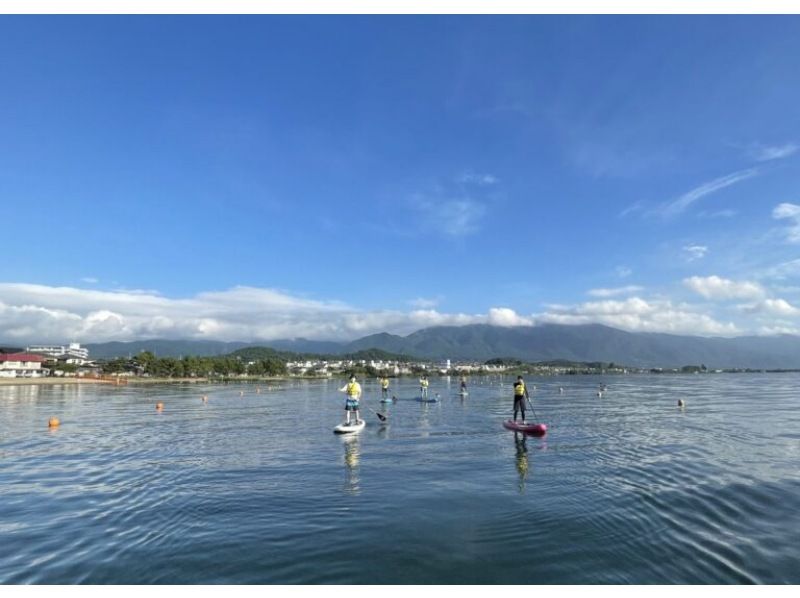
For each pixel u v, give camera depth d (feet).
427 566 29.22
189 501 44.11
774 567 28.60
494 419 112.06
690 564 29.12
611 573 28.04
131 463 63.10
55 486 51.13
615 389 297.53
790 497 42.63
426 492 45.65
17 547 33.47
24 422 116.88
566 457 62.44
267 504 42.52
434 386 352.69
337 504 42.16
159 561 30.68
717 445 70.79
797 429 89.66
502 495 44.19
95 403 188.55
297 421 113.60
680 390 279.49
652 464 57.06
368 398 198.90
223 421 115.24
